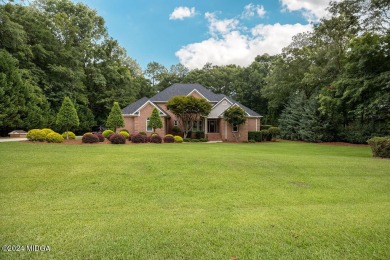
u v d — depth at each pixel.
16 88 20.34
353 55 19.11
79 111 30.94
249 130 28.48
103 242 3.44
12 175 7.23
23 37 23.73
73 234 3.69
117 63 39.19
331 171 8.91
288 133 31.73
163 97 28.91
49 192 6.12
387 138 13.07
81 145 14.55
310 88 32.59
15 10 25.17
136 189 6.54
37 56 26.80
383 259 3.06
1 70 19.39
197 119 26.45
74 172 7.79
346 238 3.63
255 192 6.47
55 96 28.42
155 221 4.31
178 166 8.84
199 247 3.34
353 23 20.81
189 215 4.68
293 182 7.55
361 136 25.34
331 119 27.09
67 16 32.88
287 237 3.66
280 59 34.22
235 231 3.88
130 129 26.27
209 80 50.59
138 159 9.79
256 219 4.46
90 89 35.62
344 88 20.20
